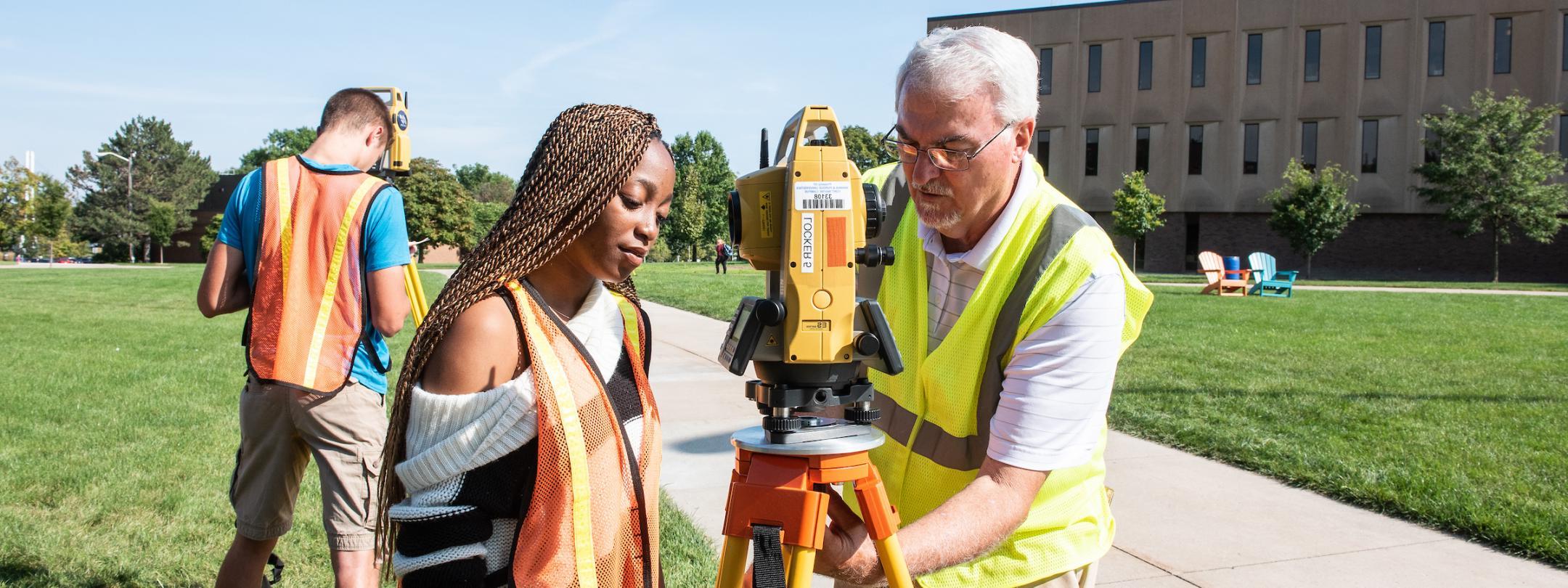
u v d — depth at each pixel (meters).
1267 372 8.59
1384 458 5.19
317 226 2.56
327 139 2.73
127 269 38.06
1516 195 34.00
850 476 1.28
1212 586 3.53
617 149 1.29
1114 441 5.78
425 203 69.00
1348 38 38.97
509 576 1.25
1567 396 7.34
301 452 2.69
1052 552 1.68
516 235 1.28
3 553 3.62
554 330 1.29
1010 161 1.58
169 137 78.12
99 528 3.95
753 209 1.33
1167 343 11.01
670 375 8.06
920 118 1.55
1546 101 36.88
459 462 1.23
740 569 1.30
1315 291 24.48
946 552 1.41
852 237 1.27
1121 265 1.65
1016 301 1.61
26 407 6.55
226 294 2.65
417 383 1.29
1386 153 38.91
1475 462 5.12
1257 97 40.12
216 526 4.02
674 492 4.65
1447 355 9.96
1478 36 37.44
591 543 1.24
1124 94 41.91
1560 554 3.72
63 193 59.00
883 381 1.92
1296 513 4.37
